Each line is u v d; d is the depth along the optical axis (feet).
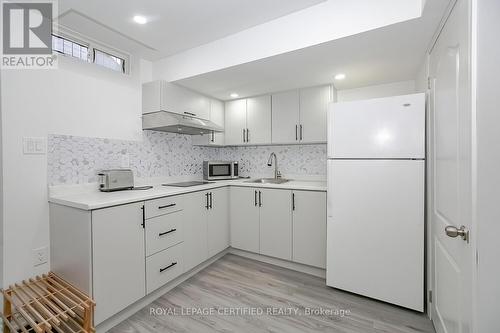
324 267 7.45
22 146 5.35
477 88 2.86
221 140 10.61
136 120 8.07
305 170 9.95
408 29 4.85
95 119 6.87
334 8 5.29
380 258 5.90
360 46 5.62
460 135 3.42
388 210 5.78
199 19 6.00
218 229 8.73
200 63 7.42
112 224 5.20
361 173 6.08
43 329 4.07
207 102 9.84
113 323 5.31
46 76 5.79
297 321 5.44
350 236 6.26
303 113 8.92
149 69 8.46
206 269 8.15
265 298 6.38
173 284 6.95
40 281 5.32
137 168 8.10
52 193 5.78
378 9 4.83
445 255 4.24
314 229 7.63
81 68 6.61
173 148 9.52
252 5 5.48
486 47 2.83
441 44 4.52
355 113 6.14
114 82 7.43
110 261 5.15
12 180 5.20
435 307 4.97
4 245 5.08
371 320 5.45
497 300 2.83
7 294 4.76
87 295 4.83
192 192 7.52
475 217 2.89
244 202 8.98
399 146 5.63
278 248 8.28
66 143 6.17
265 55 6.21
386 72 7.36
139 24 6.20
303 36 5.66
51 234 5.69
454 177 3.71
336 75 7.60
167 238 6.58
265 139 9.73
